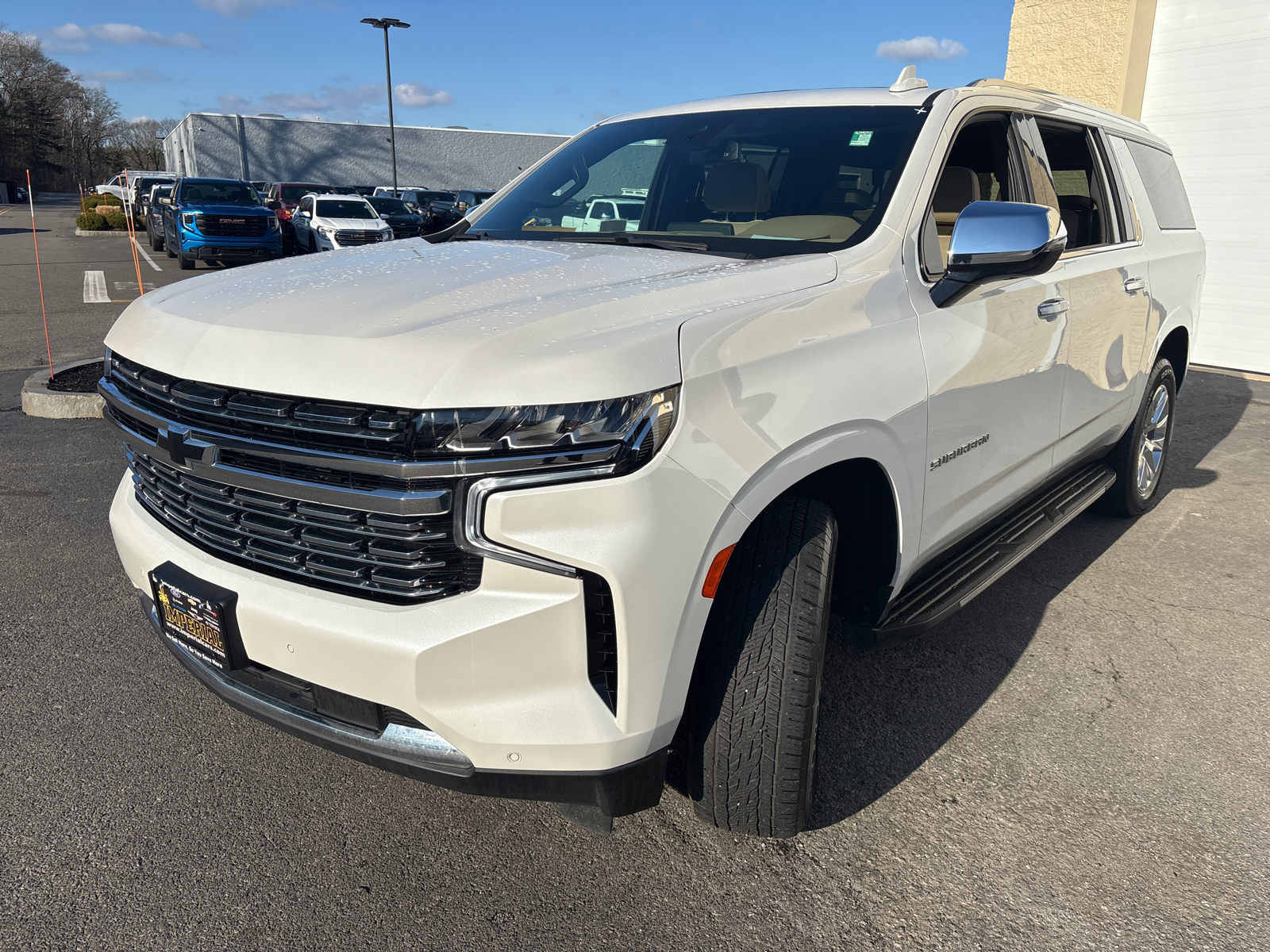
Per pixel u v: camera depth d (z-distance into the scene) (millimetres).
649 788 1777
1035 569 3959
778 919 1922
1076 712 2789
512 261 2252
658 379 1609
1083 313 3172
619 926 1897
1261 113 8438
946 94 2752
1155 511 4781
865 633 2348
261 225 18094
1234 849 2170
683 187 2809
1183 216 4520
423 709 1664
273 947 1821
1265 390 8180
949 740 2615
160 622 2164
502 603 1616
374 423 1567
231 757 2480
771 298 1954
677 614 1680
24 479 4793
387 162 44031
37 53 85438
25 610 3318
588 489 1564
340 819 2230
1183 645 3258
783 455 1822
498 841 2160
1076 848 2164
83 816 2219
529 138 46781
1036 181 3031
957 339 2385
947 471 2438
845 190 2521
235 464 1794
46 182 90250
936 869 2084
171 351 1888
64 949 1806
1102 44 9039
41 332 9906
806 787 2008
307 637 1733
